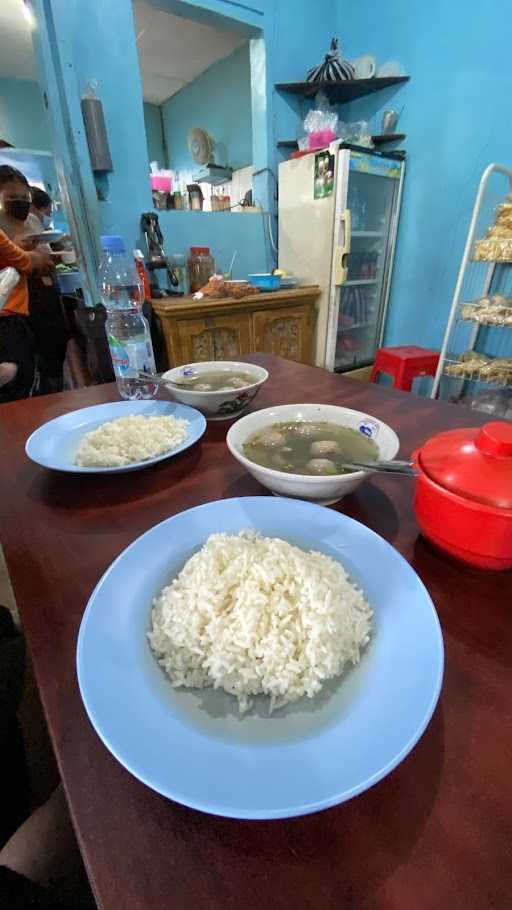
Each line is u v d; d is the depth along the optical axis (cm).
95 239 194
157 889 23
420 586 37
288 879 24
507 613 41
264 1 215
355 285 258
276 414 66
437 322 246
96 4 170
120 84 184
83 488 63
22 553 49
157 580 41
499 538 40
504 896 23
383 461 51
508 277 210
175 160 385
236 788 24
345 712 29
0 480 65
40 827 52
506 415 190
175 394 79
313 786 24
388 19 223
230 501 49
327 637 33
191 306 186
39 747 84
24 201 210
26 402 97
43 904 39
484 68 195
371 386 98
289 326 233
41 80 196
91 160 183
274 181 251
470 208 217
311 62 246
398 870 24
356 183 233
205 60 288
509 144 196
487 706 33
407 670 31
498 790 27
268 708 31
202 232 229
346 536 44
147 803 27
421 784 28
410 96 225
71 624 40
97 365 191
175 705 30
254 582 37
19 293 195
